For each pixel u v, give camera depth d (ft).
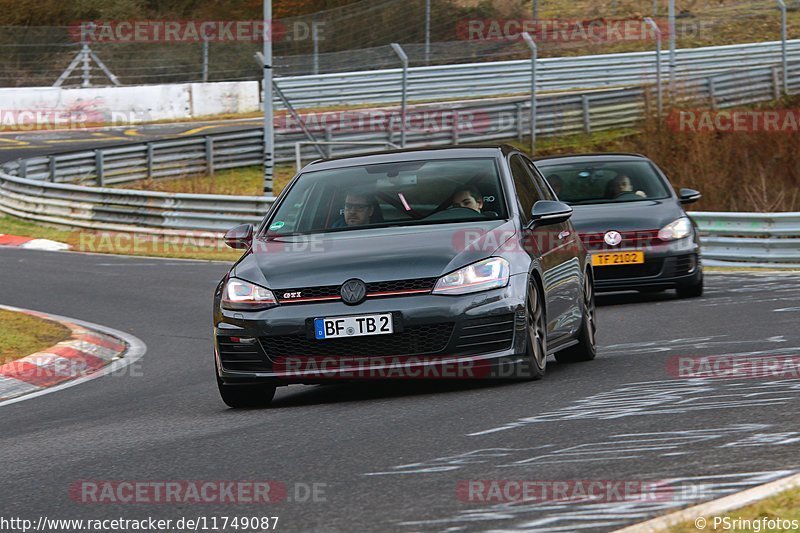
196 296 172.76
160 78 467.11
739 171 352.08
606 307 144.87
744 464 53.98
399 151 99.60
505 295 81.10
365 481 55.62
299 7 483.92
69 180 315.58
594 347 101.45
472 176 92.43
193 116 453.99
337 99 394.73
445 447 62.44
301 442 67.31
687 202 155.12
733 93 402.11
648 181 157.69
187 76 472.03
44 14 475.72
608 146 370.94
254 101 464.65
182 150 337.11
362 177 94.43
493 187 91.09
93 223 277.64
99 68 458.50
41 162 310.24
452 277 80.59
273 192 324.60
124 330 143.43
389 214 89.76
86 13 478.18
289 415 78.95
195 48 473.67
